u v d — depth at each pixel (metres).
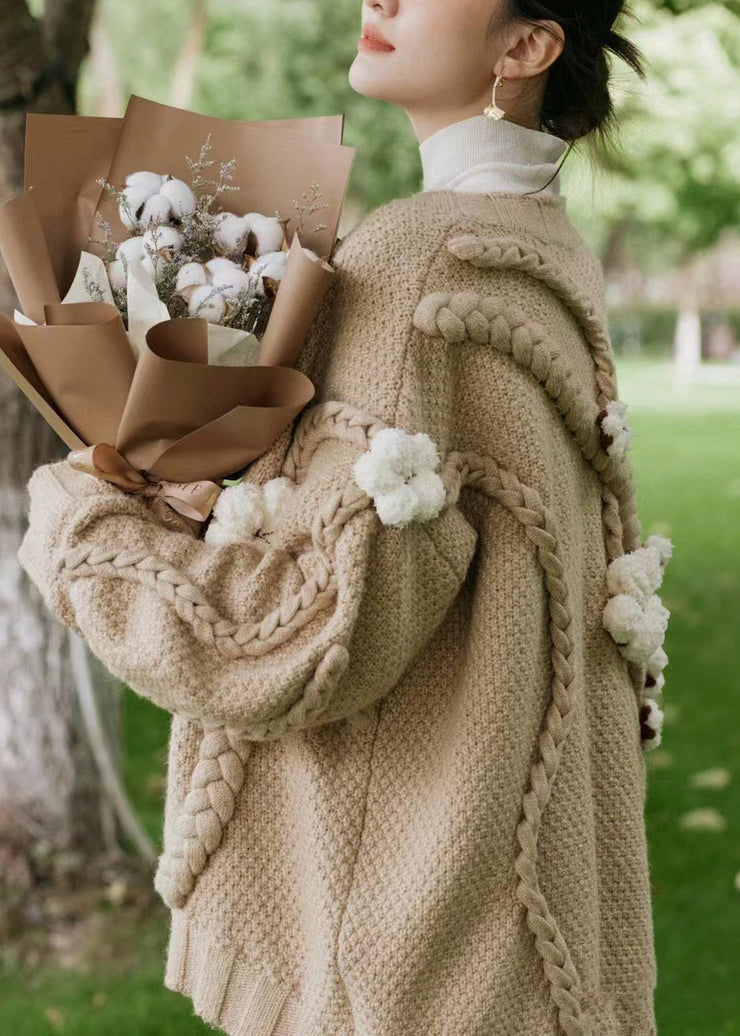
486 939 1.50
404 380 1.48
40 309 1.56
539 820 1.52
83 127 1.61
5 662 3.34
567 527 1.56
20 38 2.89
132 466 1.52
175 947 1.58
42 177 1.60
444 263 1.51
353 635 1.44
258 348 1.52
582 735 1.57
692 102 7.04
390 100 1.67
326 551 1.43
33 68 2.91
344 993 1.49
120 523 1.48
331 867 1.50
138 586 1.46
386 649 1.45
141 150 1.63
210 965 1.54
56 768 3.38
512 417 1.52
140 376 1.46
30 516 1.57
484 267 1.53
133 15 9.41
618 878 1.64
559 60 1.67
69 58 2.98
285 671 1.41
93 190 1.62
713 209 10.26
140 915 3.35
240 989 1.54
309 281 1.48
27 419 3.20
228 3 9.50
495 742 1.50
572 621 1.56
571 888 1.55
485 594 1.52
